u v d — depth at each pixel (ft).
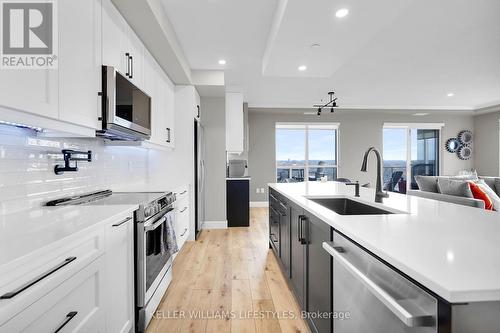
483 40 9.90
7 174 4.48
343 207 7.29
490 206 11.72
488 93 18.02
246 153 20.24
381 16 6.77
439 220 3.84
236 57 11.49
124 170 9.09
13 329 2.41
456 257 2.38
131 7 6.31
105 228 4.17
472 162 25.18
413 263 2.24
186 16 8.21
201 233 13.93
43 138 5.25
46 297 2.84
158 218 6.37
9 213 4.49
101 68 5.44
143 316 5.54
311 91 17.46
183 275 8.64
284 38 8.01
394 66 12.75
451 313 1.87
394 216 4.15
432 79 14.88
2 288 2.31
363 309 3.13
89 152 6.56
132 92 6.66
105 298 4.20
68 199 5.69
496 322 1.92
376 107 22.08
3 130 4.40
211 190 15.02
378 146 24.61
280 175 24.58
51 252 2.93
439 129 25.36
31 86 3.60
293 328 5.87
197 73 12.84
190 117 12.52
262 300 7.07
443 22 8.59
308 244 5.48
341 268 3.77
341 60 9.79
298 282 6.43
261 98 19.45
